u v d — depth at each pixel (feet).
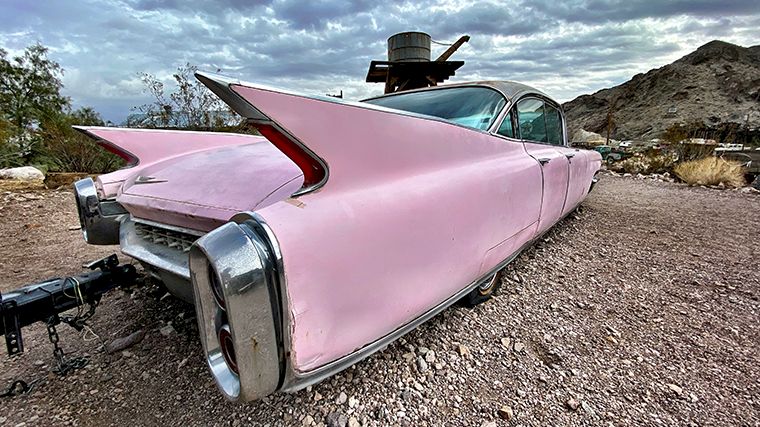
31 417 4.41
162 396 4.74
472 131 5.51
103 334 6.12
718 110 162.30
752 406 4.40
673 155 28.43
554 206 7.89
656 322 6.23
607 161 36.32
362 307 3.56
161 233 5.36
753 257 9.18
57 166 27.14
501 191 5.45
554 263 8.79
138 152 6.63
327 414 4.34
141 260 5.14
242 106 3.09
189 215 4.44
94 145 25.45
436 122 4.79
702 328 6.04
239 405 4.52
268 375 3.04
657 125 167.63
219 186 4.63
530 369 5.08
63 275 8.70
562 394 4.63
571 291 7.34
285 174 4.46
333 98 3.59
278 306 3.00
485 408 4.42
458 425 4.19
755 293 7.22
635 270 8.40
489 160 5.70
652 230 11.55
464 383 4.83
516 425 4.18
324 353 3.35
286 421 4.26
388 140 4.02
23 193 17.56
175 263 4.82
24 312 4.38
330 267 3.26
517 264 8.67
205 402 4.61
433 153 4.63
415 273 4.05
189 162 5.71
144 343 5.85
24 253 10.25
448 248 4.45
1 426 4.27
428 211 4.17
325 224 3.29
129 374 5.15
